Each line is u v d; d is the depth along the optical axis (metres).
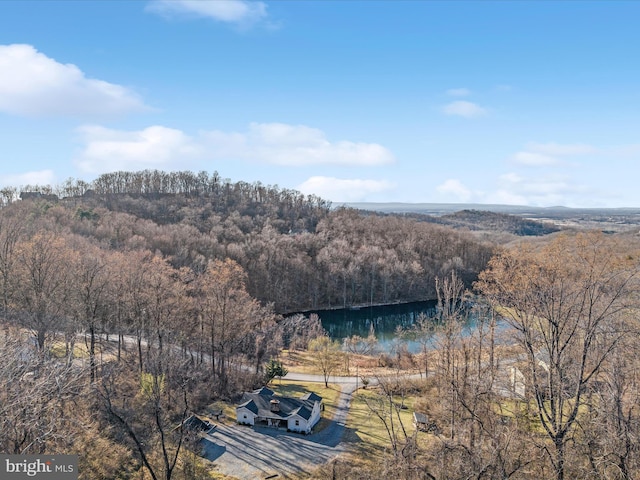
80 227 112.88
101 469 36.34
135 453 41.22
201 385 61.12
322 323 117.69
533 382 35.75
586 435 31.30
